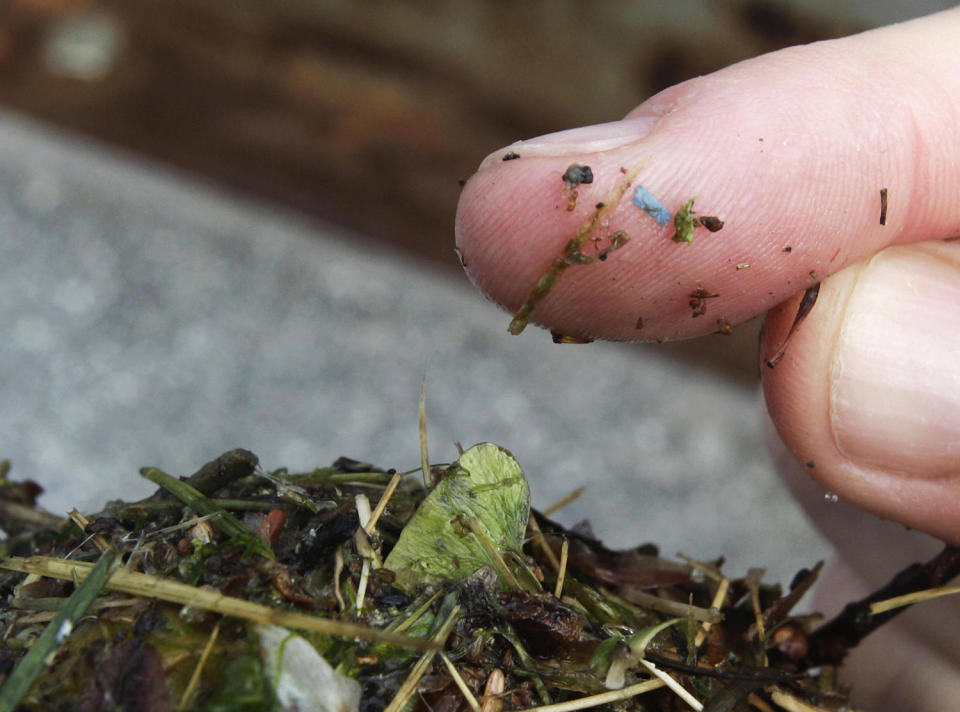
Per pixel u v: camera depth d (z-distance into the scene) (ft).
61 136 0.69
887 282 0.30
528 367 0.57
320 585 0.24
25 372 0.52
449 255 0.66
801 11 0.79
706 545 0.51
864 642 0.38
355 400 0.54
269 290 0.59
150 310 0.56
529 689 0.24
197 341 0.55
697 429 0.56
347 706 0.23
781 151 0.28
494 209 0.28
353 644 0.24
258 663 0.22
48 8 0.80
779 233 0.28
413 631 0.24
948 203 0.30
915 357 0.29
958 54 0.30
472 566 0.25
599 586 0.27
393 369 0.56
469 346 0.58
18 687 0.22
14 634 0.24
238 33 0.80
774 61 0.30
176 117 0.72
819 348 0.30
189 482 0.26
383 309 0.59
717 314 0.29
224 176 0.68
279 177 0.69
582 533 0.29
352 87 0.78
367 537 0.25
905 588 0.28
